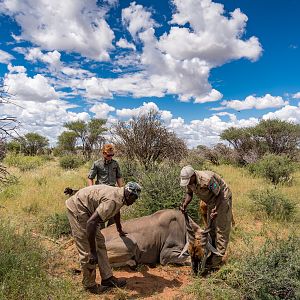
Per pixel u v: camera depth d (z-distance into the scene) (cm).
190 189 604
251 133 2461
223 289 491
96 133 3016
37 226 787
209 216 613
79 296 481
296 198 1152
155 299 498
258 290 465
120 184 766
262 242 711
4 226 632
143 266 608
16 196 1049
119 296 496
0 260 504
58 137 3691
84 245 506
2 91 572
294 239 531
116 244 581
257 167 1661
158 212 642
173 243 619
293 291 455
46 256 581
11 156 2214
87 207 501
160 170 961
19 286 466
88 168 2019
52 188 1203
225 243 591
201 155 2427
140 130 1379
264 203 941
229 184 1381
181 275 584
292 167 1589
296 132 2381
